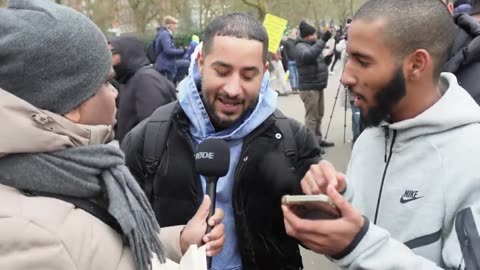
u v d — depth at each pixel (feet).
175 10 84.79
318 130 26.20
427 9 4.64
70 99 4.10
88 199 4.13
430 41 4.66
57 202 3.86
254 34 6.24
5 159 3.81
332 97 44.70
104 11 75.66
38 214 3.65
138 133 7.06
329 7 124.77
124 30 85.05
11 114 3.70
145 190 6.86
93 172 4.05
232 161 6.59
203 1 87.45
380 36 4.63
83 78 4.11
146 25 86.63
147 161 6.79
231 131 6.57
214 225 5.59
